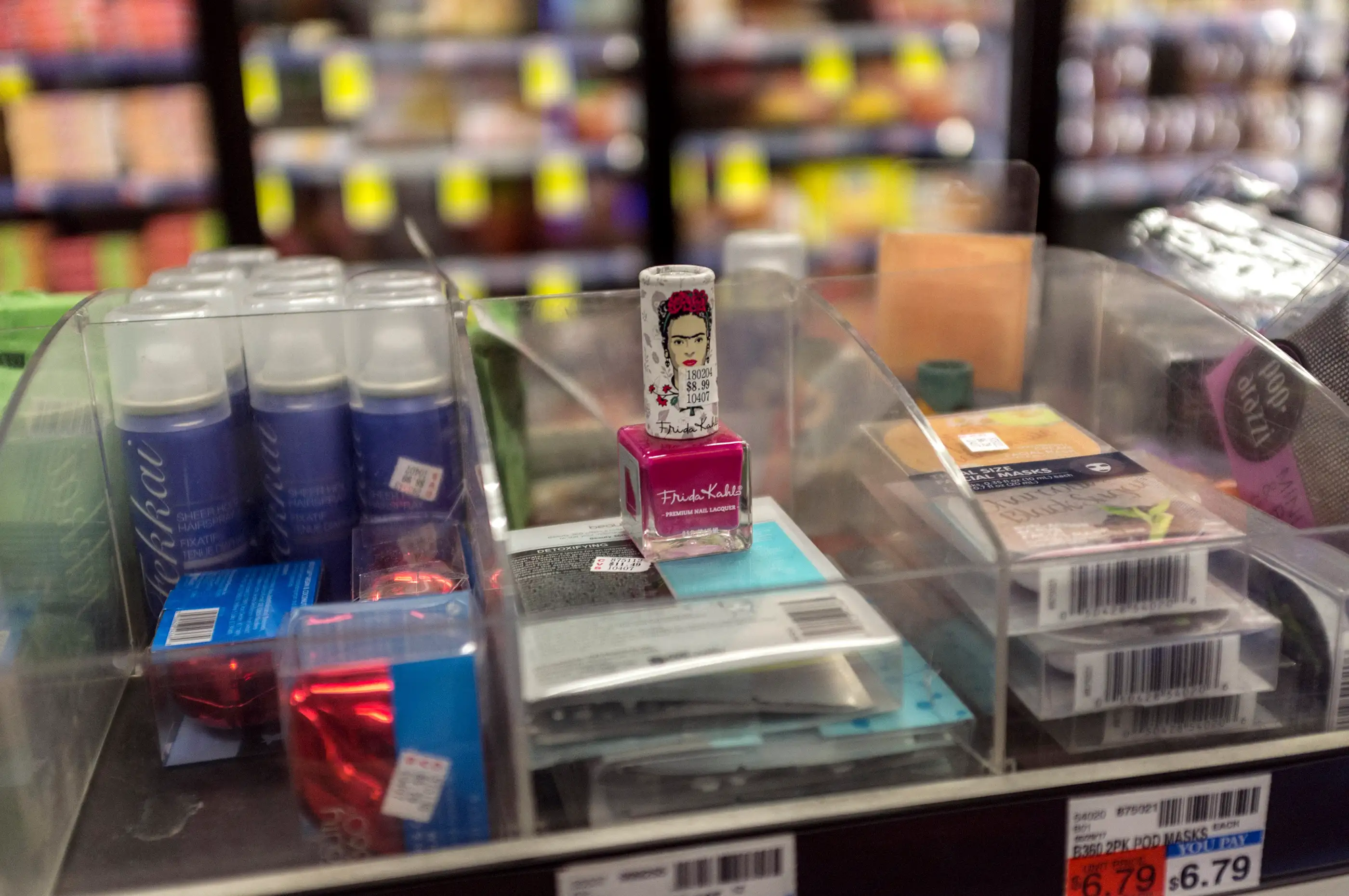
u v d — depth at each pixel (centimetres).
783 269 122
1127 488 83
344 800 66
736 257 123
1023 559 71
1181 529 76
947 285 108
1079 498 81
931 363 107
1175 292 96
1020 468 87
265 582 82
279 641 70
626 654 68
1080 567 72
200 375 84
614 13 303
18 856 62
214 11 264
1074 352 109
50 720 67
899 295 108
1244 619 75
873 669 71
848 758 70
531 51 302
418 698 66
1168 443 99
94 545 83
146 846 68
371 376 89
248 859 67
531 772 67
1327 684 75
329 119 299
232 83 269
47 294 103
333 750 66
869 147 322
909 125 324
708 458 81
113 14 266
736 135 315
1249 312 103
